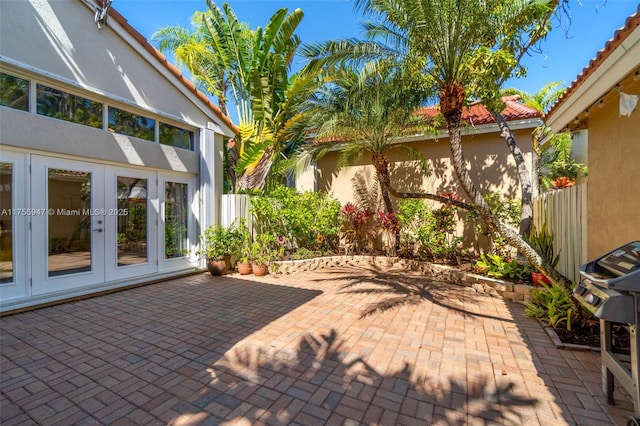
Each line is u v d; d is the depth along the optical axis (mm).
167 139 7891
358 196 11602
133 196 7105
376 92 7477
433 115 9406
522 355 3793
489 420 2658
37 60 5359
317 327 4637
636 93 3828
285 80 10867
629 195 4008
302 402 2891
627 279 2311
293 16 9516
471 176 9820
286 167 10938
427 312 5320
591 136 5008
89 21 6121
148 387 3119
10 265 5242
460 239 8820
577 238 5512
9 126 5086
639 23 2863
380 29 5848
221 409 2785
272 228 9539
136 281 6973
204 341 4164
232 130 9695
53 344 4074
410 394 3014
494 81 5137
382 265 9500
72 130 5891
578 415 2713
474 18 4547
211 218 8734
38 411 2750
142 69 7113
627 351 3787
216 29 10758
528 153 9242
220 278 7855
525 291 5898
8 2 5035
